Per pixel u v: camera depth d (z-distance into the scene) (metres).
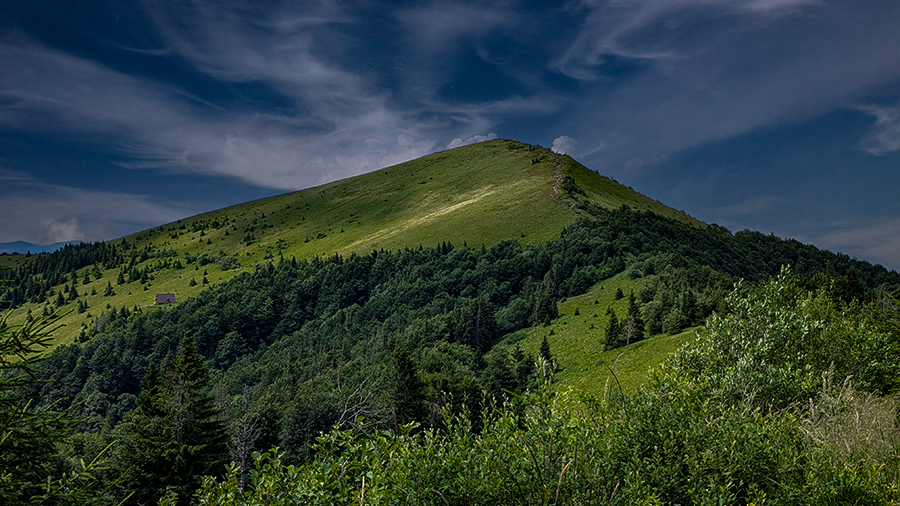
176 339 143.75
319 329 145.62
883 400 7.73
